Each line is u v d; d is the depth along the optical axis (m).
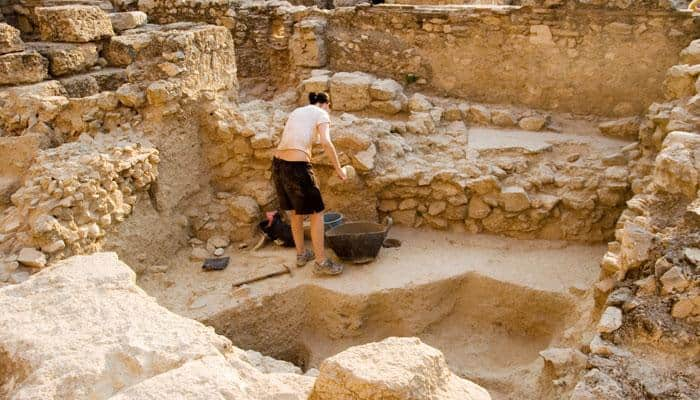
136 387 2.14
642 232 3.43
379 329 5.20
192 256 5.70
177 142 5.89
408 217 6.06
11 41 6.69
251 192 6.14
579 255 5.52
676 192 4.11
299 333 5.25
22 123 5.73
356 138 5.91
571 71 7.40
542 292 4.96
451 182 5.81
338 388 1.93
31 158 5.49
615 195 5.53
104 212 4.93
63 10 7.25
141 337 2.48
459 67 7.97
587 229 5.66
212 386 2.17
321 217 5.21
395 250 5.71
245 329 5.00
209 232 5.98
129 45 5.82
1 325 2.54
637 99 7.19
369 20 8.35
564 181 5.76
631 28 6.98
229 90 6.79
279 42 9.30
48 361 2.33
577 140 6.60
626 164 5.91
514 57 7.62
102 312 2.63
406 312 5.13
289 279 5.29
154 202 5.65
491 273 5.23
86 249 4.80
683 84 5.88
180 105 5.90
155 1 9.68
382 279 5.21
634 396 2.67
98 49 7.71
